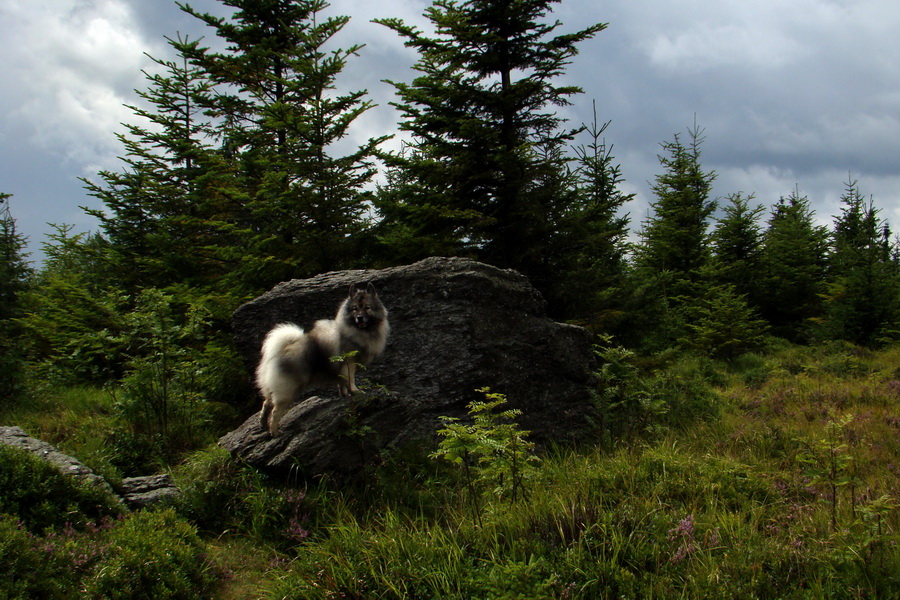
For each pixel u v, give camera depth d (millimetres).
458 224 12336
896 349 14875
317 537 5234
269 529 5453
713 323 17016
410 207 11984
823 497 5352
